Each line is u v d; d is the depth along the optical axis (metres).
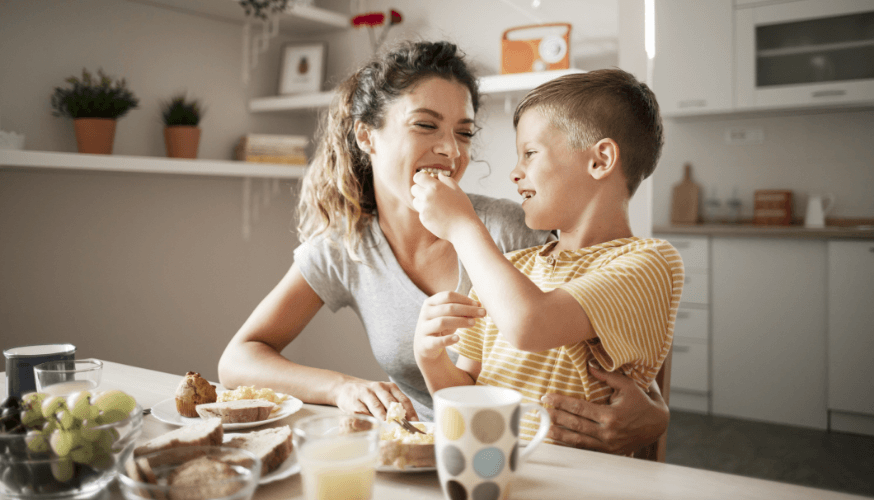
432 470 0.59
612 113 0.83
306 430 0.52
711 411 3.19
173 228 2.51
